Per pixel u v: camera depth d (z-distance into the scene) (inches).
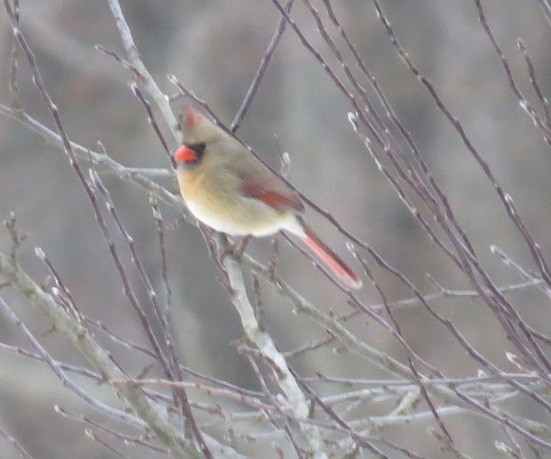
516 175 601.6
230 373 721.0
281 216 273.3
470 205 602.9
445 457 500.4
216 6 729.6
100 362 193.6
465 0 629.3
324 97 666.8
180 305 715.4
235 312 720.3
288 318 625.3
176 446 193.8
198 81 717.9
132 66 253.1
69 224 716.0
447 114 199.0
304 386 208.2
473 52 621.6
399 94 639.8
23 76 719.1
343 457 209.3
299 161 669.3
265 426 380.2
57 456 598.5
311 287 619.5
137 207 719.1
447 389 223.3
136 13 746.8
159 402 221.6
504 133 607.8
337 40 647.8
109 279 706.8
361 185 646.5
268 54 260.5
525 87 602.9
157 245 714.2
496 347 564.4
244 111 260.5
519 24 607.5
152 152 716.7
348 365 587.5
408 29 645.3
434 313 203.2
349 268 270.8
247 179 268.7
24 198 717.3
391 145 199.9
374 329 576.7
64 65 729.6
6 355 601.6
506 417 221.0
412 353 209.8
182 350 718.5
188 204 269.4
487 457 519.8
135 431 585.6
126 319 681.0
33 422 607.2
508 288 234.4
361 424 238.5
